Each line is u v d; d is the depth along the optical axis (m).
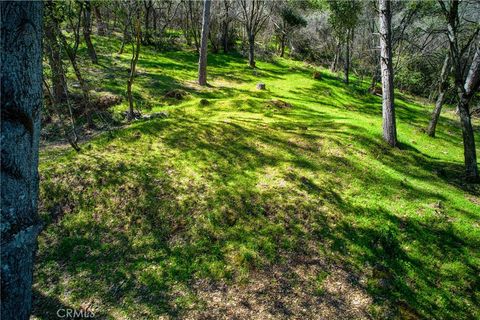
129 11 20.84
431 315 8.21
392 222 10.83
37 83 3.59
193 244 9.77
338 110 26.84
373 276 9.09
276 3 47.31
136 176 12.03
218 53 47.78
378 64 39.69
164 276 8.88
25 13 3.25
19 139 3.44
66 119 18.02
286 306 8.27
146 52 38.66
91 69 26.17
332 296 8.56
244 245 9.78
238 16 46.56
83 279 8.74
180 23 54.28
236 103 22.09
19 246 3.63
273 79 36.84
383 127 16.86
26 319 3.96
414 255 9.77
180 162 13.17
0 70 3.20
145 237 9.98
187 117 18.72
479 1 19.98
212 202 11.14
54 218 10.48
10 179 3.44
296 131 16.83
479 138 27.08
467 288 8.94
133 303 8.16
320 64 56.91
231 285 8.75
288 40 57.47
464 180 15.05
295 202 11.37
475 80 14.42
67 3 13.62
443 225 10.88
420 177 14.45
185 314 7.96
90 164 12.40
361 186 12.63
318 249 9.83
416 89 49.09
